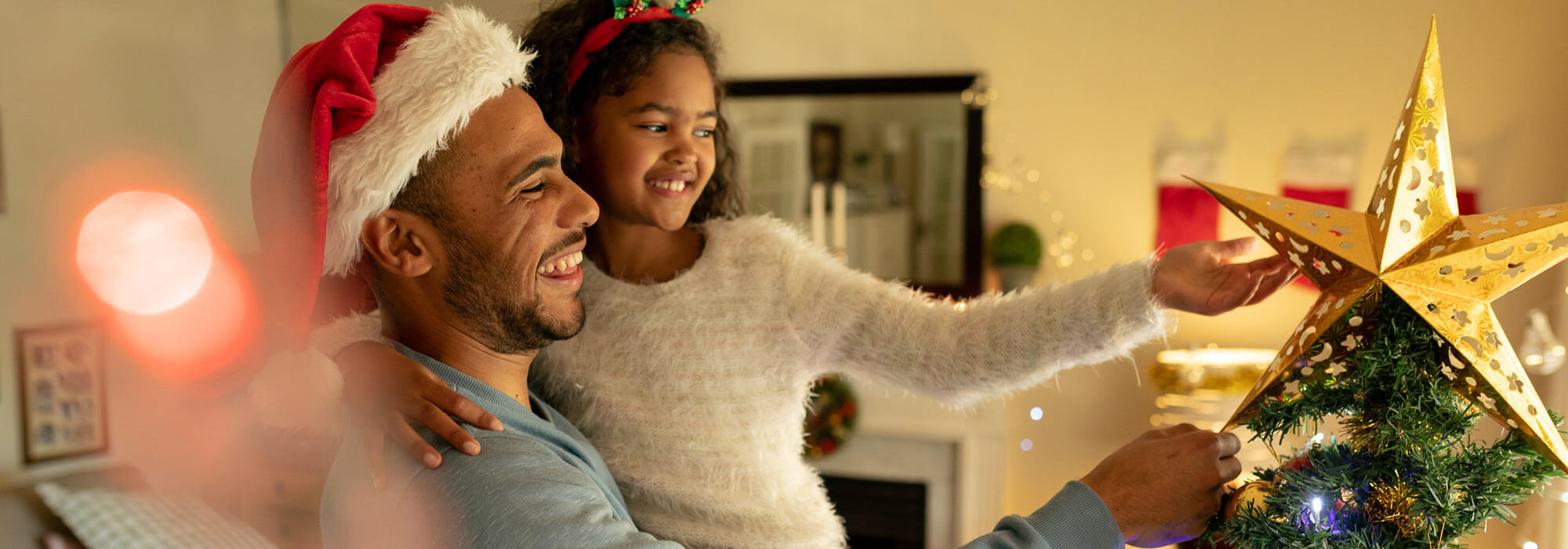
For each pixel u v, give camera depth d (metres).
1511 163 3.12
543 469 0.78
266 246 0.77
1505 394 0.69
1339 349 0.75
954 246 3.63
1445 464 0.71
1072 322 0.94
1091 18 3.46
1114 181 3.49
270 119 0.75
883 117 3.66
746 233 1.17
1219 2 3.35
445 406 0.80
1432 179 0.73
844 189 3.71
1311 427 0.82
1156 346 3.48
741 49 3.78
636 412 1.11
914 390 1.08
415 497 0.76
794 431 1.17
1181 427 0.87
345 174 0.78
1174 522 0.80
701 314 1.11
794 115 3.74
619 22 1.09
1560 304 2.91
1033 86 3.54
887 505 3.77
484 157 0.81
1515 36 3.09
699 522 1.10
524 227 0.81
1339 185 3.26
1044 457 3.64
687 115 1.09
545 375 1.15
